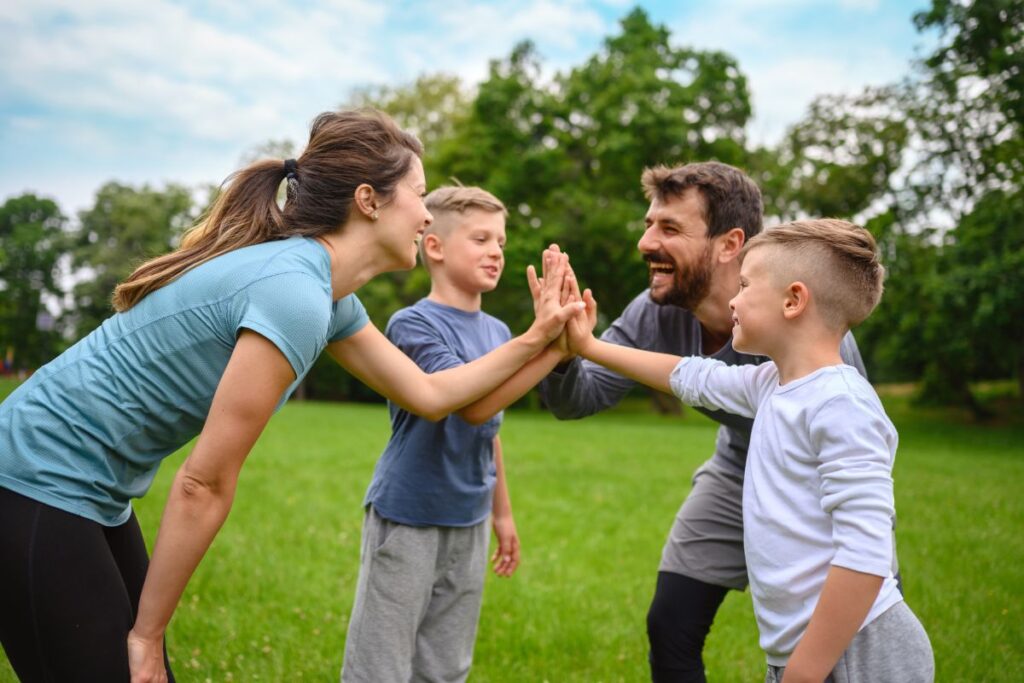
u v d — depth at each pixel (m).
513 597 4.38
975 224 18.84
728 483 2.72
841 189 22.84
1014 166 17.31
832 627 1.64
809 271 1.88
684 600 2.68
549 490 8.09
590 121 23.41
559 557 5.34
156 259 1.95
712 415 2.48
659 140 21.69
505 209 2.89
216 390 1.81
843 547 1.65
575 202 22.38
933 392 24.62
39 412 1.79
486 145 23.50
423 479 2.51
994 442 16.70
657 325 2.82
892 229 21.20
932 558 5.42
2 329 47.28
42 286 48.47
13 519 1.74
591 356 2.44
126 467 1.88
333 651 3.58
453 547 2.63
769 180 22.55
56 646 1.73
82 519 1.79
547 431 15.25
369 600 2.51
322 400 36.75
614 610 4.24
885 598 1.76
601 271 22.73
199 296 1.82
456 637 2.69
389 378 2.23
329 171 1.97
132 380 1.82
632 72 22.48
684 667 2.68
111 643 1.76
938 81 19.72
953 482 9.26
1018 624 4.05
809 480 1.79
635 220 21.61
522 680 3.33
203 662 3.38
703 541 2.71
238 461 1.76
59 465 1.77
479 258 2.78
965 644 3.72
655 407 27.50
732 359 2.58
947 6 17.64
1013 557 5.48
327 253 1.94
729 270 2.52
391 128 2.05
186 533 1.72
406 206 2.03
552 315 2.35
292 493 7.41
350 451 10.73
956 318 20.06
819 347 1.91
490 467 2.75
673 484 8.61
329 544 5.50
